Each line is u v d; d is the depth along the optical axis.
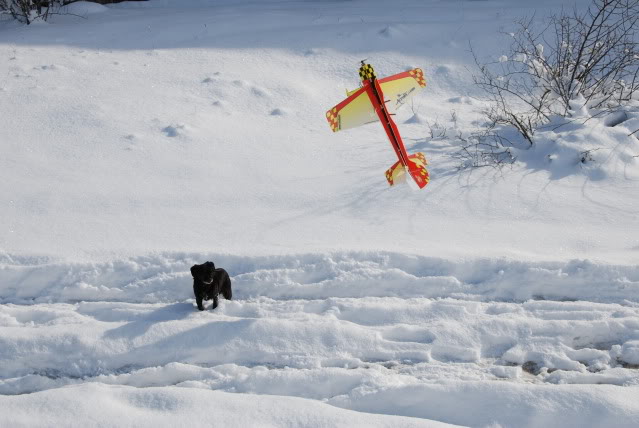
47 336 6.05
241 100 11.23
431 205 8.12
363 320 6.32
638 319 6.02
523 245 7.27
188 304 6.60
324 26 13.88
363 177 8.81
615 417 4.89
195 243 7.48
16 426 4.98
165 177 8.96
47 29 14.27
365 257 7.01
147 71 12.16
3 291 6.92
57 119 10.46
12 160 9.34
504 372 5.62
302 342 5.96
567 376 5.55
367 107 4.67
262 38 13.42
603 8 10.64
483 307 6.41
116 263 7.08
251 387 5.53
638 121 9.23
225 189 8.66
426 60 12.38
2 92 11.24
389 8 15.04
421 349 5.89
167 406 5.18
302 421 4.97
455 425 4.93
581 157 8.70
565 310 6.26
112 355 5.92
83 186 8.73
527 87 11.30
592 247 7.18
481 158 9.09
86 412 5.10
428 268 6.90
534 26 13.02
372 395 5.31
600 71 10.16
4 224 7.89
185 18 14.66
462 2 15.33
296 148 9.74
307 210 8.15
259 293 6.80
